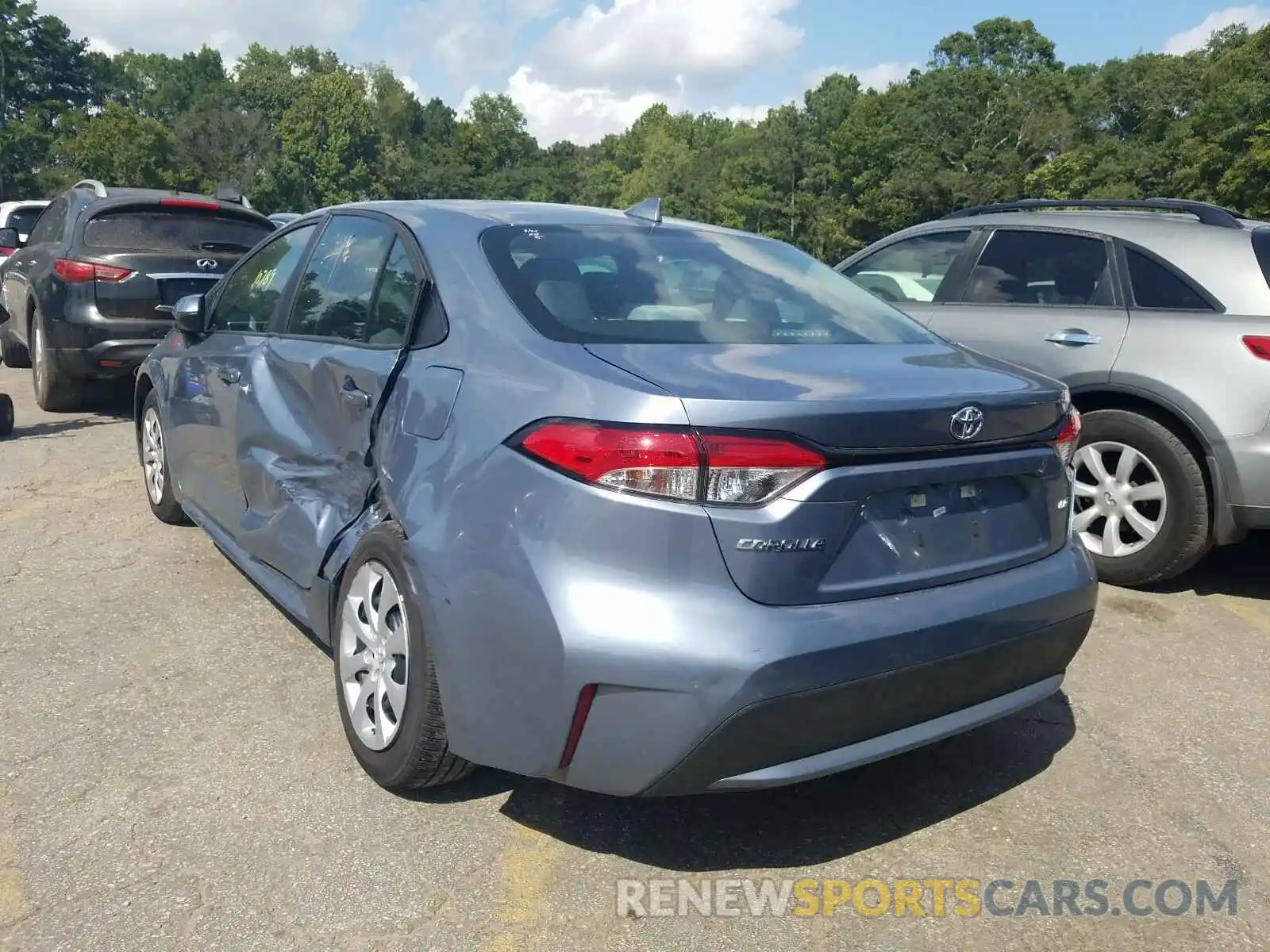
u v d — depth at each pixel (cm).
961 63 11288
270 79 11919
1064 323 519
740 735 238
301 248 422
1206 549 485
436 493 278
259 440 397
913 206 8000
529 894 263
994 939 254
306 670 387
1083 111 7769
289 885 263
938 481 267
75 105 10094
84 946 240
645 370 259
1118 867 284
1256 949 253
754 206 8975
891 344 325
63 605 443
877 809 310
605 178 15012
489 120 14588
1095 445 507
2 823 287
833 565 252
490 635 257
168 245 848
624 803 307
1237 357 465
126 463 700
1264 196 4819
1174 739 358
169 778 312
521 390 267
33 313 895
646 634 237
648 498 240
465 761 289
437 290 316
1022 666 287
